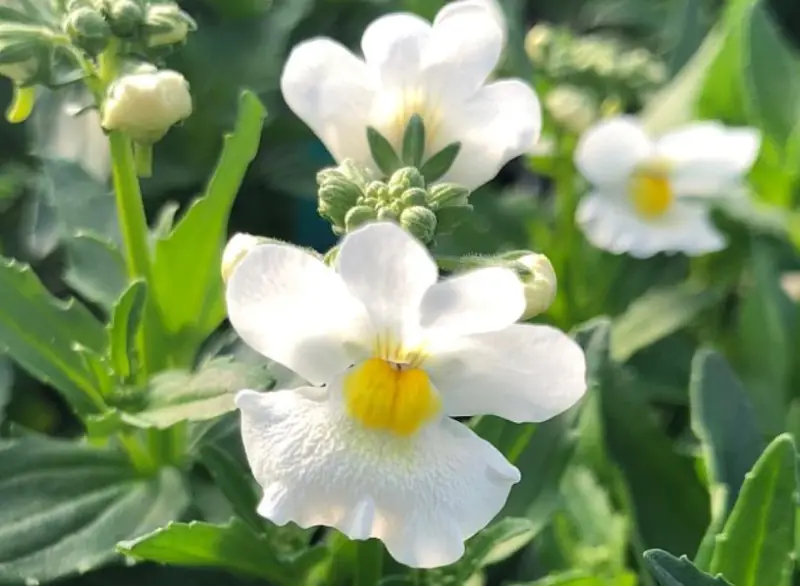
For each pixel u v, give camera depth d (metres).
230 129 0.21
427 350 0.12
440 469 0.11
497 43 0.13
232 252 0.12
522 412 0.12
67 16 0.14
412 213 0.12
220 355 0.15
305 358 0.12
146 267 0.14
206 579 0.15
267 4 0.22
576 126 0.20
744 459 0.15
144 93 0.13
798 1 0.27
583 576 0.14
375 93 0.13
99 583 0.15
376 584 0.13
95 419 0.14
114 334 0.14
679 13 0.24
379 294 0.11
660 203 0.20
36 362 0.14
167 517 0.14
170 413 0.13
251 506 0.14
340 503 0.11
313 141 0.22
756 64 0.21
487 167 0.13
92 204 0.16
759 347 0.19
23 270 0.14
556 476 0.14
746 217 0.21
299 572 0.14
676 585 0.12
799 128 0.21
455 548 0.11
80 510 0.14
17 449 0.14
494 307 0.11
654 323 0.20
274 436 0.11
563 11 0.27
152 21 0.14
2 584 0.14
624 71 0.21
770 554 0.13
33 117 0.19
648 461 0.17
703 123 0.20
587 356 0.15
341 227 0.12
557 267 0.21
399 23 0.13
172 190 0.21
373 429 0.11
